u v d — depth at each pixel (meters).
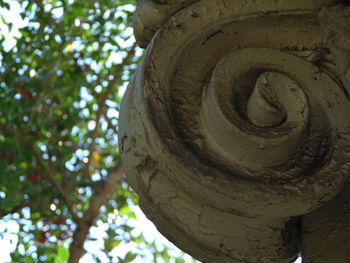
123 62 4.39
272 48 1.30
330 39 1.26
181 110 1.27
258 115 1.25
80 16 4.35
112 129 4.60
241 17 1.29
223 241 1.30
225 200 1.24
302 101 1.26
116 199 4.47
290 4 1.28
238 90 1.28
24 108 4.21
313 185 1.24
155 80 1.27
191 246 1.32
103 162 4.57
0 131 4.21
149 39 1.35
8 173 4.11
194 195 1.26
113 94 4.58
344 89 1.29
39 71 4.26
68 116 4.45
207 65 1.29
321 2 1.27
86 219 4.05
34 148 4.16
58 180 4.36
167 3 1.31
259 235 1.30
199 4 1.29
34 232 4.12
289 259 1.34
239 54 1.28
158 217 1.33
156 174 1.29
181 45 1.29
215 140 1.25
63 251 4.13
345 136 1.27
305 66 1.29
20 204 4.14
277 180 1.25
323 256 1.31
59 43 4.34
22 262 4.11
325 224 1.33
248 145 1.24
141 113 1.27
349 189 1.33
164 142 1.24
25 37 4.25
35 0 4.27
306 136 1.28
